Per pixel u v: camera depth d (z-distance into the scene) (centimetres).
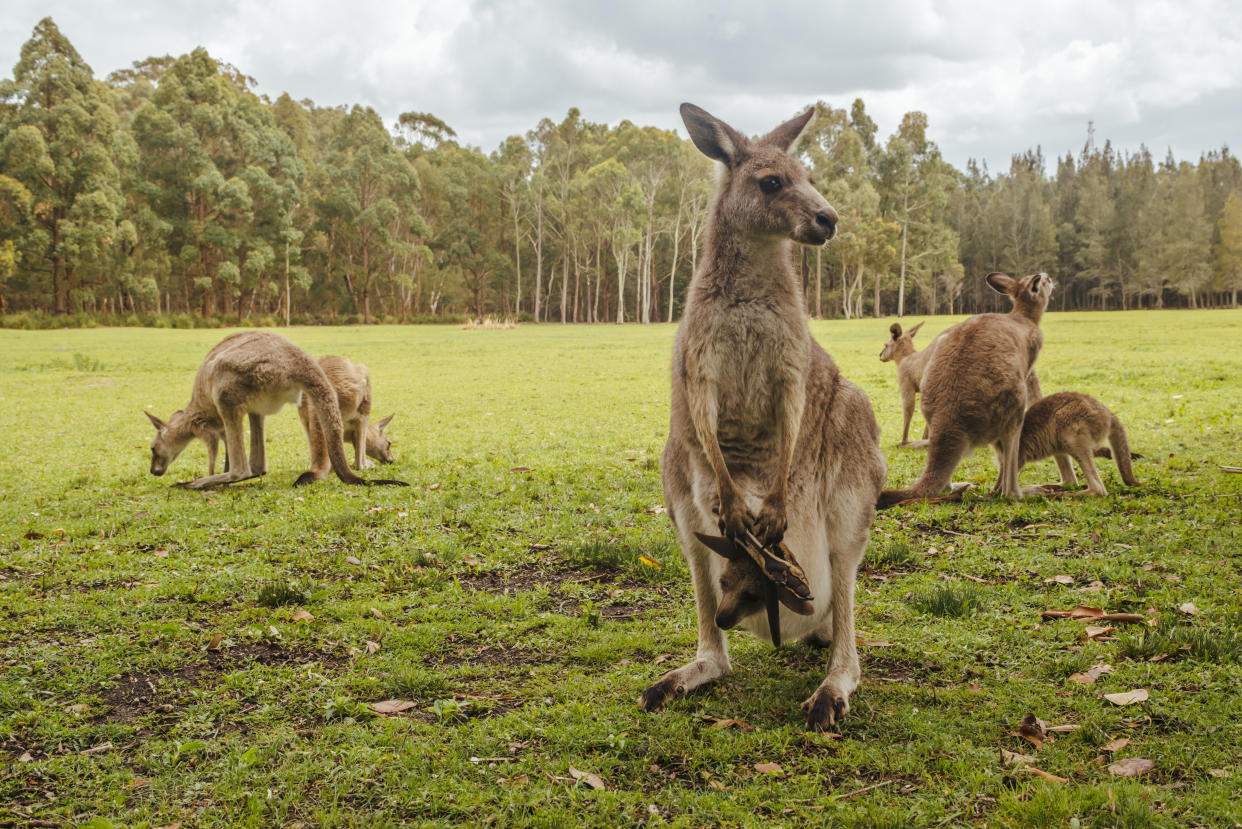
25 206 5403
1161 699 321
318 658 405
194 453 1090
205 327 6188
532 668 383
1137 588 454
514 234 8662
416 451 1018
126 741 321
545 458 927
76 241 5494
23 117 5681
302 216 7450
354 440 914
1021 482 759
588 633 423
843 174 7500
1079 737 299
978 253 9669
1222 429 938
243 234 6419
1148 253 8856
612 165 7438
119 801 276
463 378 2039
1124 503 616
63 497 796
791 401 332
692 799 268
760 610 328
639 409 1350
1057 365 1778
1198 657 356
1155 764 278
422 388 1817
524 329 5962
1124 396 1244
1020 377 646
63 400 1691
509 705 346
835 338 3456
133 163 6153
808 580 340
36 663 389
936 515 621
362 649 409
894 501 632
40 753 312
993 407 638
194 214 6494
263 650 415
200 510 720
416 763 295
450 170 8269
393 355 2947
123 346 3538
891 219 7956
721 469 328
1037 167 14825
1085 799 254
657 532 600
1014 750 293
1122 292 9244
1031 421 670
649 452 941
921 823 250
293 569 552
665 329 5962
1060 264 9706
